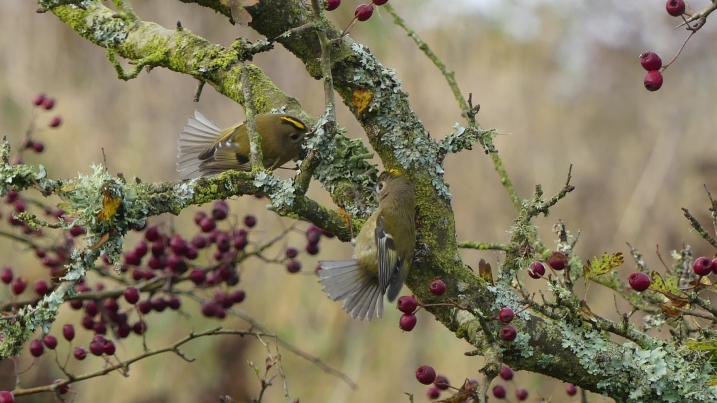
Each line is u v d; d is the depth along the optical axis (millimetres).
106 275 7383
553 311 5570
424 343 15633
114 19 6793
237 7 5480
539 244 6820
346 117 16094
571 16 21109
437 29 19219
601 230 17062
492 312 5477
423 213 5848
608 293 14578
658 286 5676
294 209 5551
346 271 6680
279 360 6070
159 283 7508
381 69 5891
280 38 5816
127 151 16219
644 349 5402
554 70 20062
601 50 20578
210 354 14523
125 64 17203
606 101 19891
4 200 7902
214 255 7770
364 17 5645
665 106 19500
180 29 6602
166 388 13891
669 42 20469
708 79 19844
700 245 15141
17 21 16984
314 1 5340
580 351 5324
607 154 18625
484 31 19750
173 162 16391
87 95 16812
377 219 5809
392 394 14844
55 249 7723
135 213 5066
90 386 13414
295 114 7125
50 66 16938
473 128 5969
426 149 5902
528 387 14047
